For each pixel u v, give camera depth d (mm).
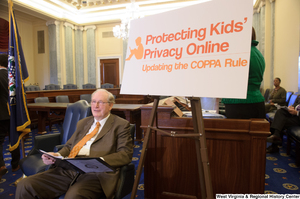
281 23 5828
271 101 4738
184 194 1723
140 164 1440
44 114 4516
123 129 1619
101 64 10719
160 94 1285
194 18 1264
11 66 2453
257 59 1544
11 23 2516
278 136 3055
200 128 1223
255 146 1496
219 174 1616
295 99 3752
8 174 2531
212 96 1123
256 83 1583
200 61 1205
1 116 2354
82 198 1323
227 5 1173
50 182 1510
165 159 1748
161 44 1359
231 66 1117
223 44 1154
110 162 1413
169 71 1298
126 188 1532
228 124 1545
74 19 10312
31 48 10391
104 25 10453
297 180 2289
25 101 2604
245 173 1553
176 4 8898
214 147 1613
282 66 5848
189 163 1691
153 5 9039
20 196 1431
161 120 1720
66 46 9859
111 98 1691
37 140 2154
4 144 3797
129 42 1509
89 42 10484
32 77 10469
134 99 6242
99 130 1685
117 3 9055
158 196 1785
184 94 1205
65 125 2307
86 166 1280
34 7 8367
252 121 1490
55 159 1371
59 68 9766
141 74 1404
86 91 7090
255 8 7477
